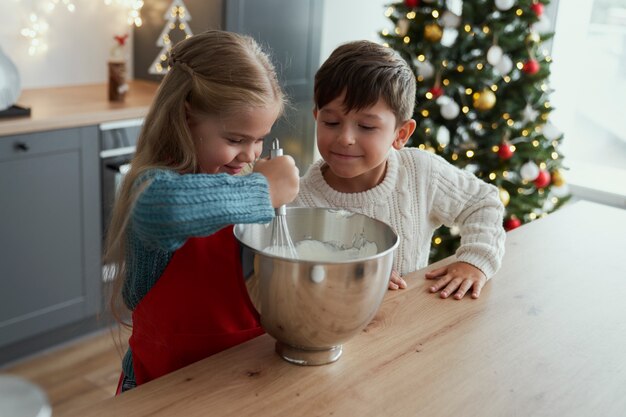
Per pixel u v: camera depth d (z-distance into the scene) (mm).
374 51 1302
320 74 1303
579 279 1284
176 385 881
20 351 2613
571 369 974
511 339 1048
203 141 1051
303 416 829
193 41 1063
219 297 1101
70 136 2521
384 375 927
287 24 3232
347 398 871
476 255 1284
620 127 3582
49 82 3045
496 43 2762
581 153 3730
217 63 1022
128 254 1062
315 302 870
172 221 843
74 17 3061
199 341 1086
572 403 895
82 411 819
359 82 1244
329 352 942
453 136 2920
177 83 1046
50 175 2498
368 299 892
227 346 1090
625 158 3609
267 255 871
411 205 1472
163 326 1097
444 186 1494
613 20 3486
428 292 1197
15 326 2529
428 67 2779
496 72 3025
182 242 884
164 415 818
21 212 2449
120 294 1123
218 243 1091
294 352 940
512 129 2859
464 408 866
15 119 2381
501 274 1292
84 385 2451
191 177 874
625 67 3504
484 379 933
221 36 1063
